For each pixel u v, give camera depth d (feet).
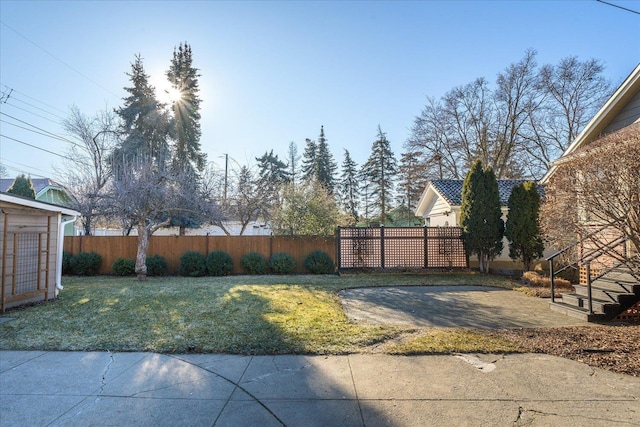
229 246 42.96
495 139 81.25
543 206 21.67
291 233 45.50
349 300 25.88
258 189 55.47
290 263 41.70
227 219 51.60
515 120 79.10
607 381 11.36
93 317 19.57
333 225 46.09
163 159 51.85
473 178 40.57
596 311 20.01
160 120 80.69
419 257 42.16
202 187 46.68
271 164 114.42
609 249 18.12
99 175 53.88
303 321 18.69
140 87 81.61
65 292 27.63
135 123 79.66
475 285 32.96
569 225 19.03
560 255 27.43
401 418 9.09
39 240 24.34
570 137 74.18
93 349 14.60
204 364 13.00
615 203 16.44
